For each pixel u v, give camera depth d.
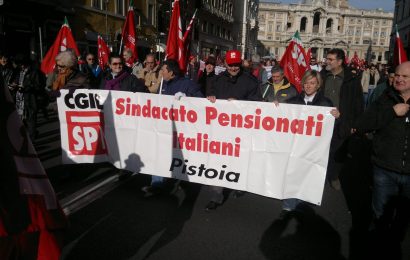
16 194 1.59
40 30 16.28
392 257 3.18
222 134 3.99
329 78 5.07
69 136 4.59
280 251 3.23
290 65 5.85
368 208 4.29
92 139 4.58
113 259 3.03
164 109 4.21
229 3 51.88
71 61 4.63
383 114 2.86
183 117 4.13
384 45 106.44
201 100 4.02
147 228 3.59
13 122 1.60
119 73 4.86
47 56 8.05
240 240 3.40
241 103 3.85
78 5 19.22
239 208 4.16
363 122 2.99
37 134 7.38
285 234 3.56
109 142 4.54
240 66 4.41
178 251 3.18
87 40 20.03
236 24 58.16
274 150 3.79
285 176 3.77
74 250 3.15
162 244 3.29
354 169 5.93
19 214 1.60
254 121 3.83
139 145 4.41
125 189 4.63
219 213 4.00
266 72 11.85
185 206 4.16
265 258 3.11
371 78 13.62
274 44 106.06
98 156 4.62
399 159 2.90
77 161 4.63
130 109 4.39
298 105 3.64
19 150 1.62
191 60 10.41
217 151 4.05
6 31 14.95
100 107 4.48
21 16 15.64
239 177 4.00
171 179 5.11
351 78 4.75
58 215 1.80
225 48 50.94
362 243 3.42
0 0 7.03
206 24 42.06
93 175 5.13
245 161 3.94
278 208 4.20
